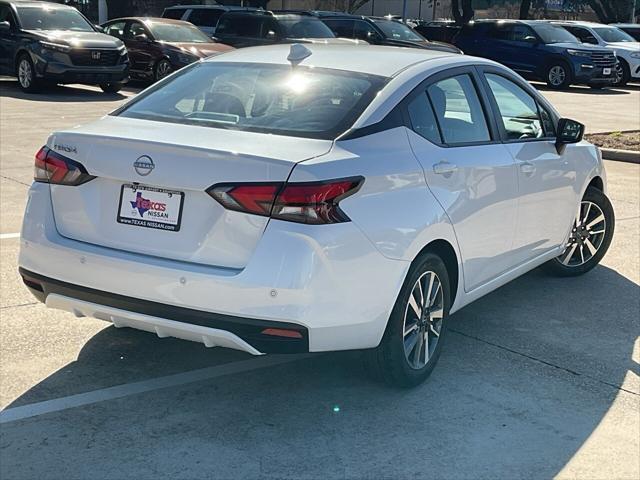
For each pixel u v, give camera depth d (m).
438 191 4.23
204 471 3.46
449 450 3.70
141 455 3.57
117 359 4.54
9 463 3.47
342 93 4.23
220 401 4.09
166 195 3.73
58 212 4.03
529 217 5.28
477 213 4.58
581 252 6.39
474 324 5.30
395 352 4.07
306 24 20.02
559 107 18.31
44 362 4.45
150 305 3.73
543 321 5.40
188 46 18.11
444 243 4.35
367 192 3.77
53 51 16.08
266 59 4.75
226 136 3.87
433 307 4.36
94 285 3.87
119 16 32.25
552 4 49.44
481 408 4.11
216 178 3.59
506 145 5.02
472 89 4.89
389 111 4.16
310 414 3.99
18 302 5.30
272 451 3.64
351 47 5.03
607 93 22.39
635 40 27.58
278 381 4.34
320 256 3.55
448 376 4.47
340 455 3.63
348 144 3.87
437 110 4.49
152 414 3.93
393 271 3.89
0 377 4.24
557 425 3.97
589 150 6.18
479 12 52.03
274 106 4.20
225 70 4.68
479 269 4.76
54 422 3.82
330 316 3.64
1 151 10.31
